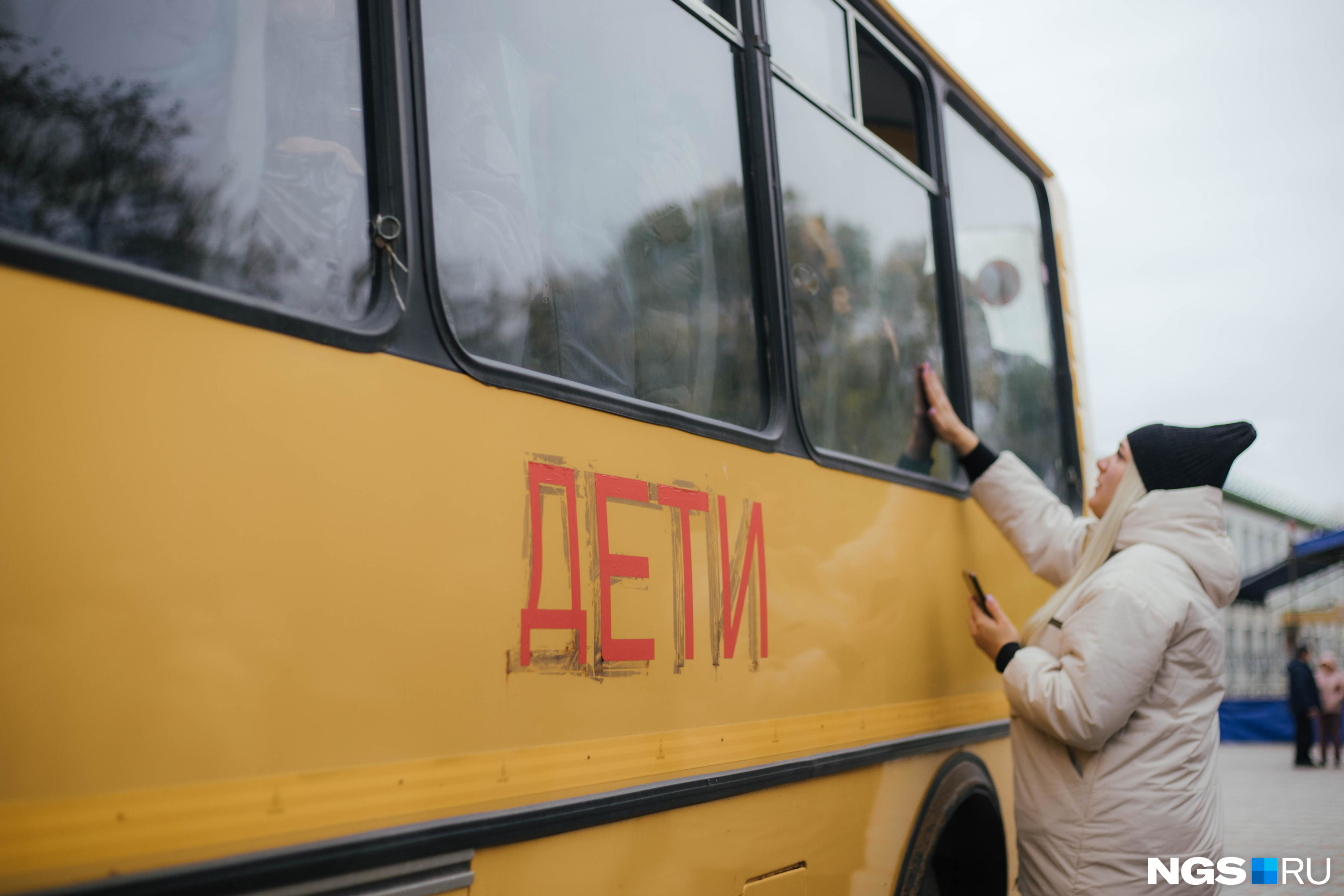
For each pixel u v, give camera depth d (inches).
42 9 51.0
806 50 118.9
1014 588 155.7
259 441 52.9
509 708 65.0
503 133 74.9
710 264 96.7
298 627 53.3
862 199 127.6
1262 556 1282.0
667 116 93.9
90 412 46.6
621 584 75.7
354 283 61.5
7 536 43.5
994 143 172.4
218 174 56.4
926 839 118.2
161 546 48.2
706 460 88.1
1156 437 114.9
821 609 103.9
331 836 53.2
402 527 59.6
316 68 62.4
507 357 71.4
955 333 146.2
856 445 118.8
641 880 74.8
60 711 44.1
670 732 79.4
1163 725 106.6
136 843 45.7
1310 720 603.8
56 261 46.5
